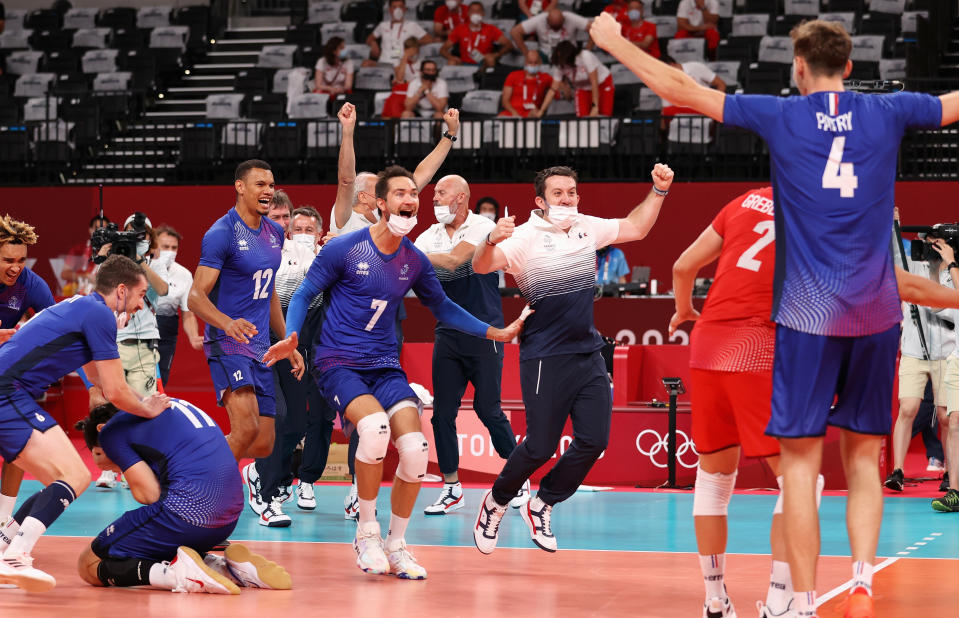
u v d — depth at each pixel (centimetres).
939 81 2638
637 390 1703
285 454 1309
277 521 1236
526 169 2581
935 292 733
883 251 646
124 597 844
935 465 1678
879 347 646
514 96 2738
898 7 3002
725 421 732
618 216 2353
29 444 870
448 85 2966
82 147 2920
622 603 838
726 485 750
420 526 1246
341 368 952
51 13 3562
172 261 1712
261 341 1088
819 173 639
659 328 1914
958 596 860
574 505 1395
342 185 1260
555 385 973
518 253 966
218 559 920
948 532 1184
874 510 650
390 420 945
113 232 1213
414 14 3275
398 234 927
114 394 874
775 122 649
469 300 1301
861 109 647
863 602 623
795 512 641
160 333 1717
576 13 3033
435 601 840
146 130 2984
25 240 984
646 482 1568
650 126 2544
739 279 713
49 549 1076
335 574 953
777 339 651
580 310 974
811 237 640
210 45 3494
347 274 946
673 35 2991
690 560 1027
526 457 985
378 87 3009
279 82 3100
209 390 2078
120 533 884
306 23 3409
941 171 2452
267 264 1077
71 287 2341
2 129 2797
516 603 834
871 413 656
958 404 1335
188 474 882
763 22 2994
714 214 2311
